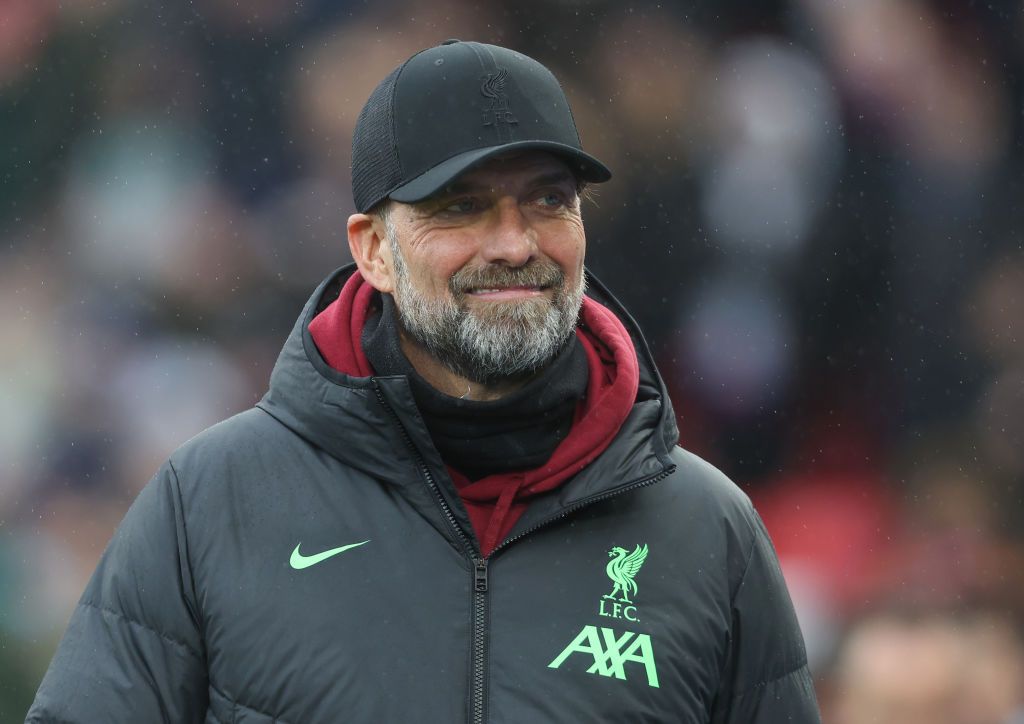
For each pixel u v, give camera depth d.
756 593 7.47
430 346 7.08
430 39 22.20
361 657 6.73
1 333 20.88
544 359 6.95
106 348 21.00
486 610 6.92
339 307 7.46
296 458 7.19
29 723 6.93
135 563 7.02
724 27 22.42
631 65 22.22
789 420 21.34
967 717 18.02
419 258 6.91
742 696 7.43
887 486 20.92
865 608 19.48
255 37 22.06
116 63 21.95
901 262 22.08
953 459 21.11
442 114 6.97
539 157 6.89
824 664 18.94
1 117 21.80
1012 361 21.75
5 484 20.05
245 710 6.74
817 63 22.48
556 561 7.08
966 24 22.86
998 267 22.25
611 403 7.21
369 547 6.95
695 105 22.16
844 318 21.80
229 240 21.66
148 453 20.47
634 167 21.98
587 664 6.88
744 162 22.00
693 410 21.34
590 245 21.80
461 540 6.99
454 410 7.02
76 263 21.38
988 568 19.88
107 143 21.83
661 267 21.84
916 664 18.31
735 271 21.80
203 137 21.95
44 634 19.05
